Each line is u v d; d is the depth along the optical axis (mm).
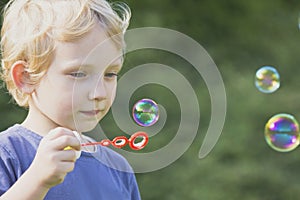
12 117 7270
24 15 2539
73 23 2428
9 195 2219
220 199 7340
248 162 7617
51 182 2215
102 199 2648
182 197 7324
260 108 8164
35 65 2465
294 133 3932
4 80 2699
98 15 2502
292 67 9047
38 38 2455
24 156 2520
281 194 7473
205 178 7418
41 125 2551
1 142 2523
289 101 8281
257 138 7906
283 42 9406
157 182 7367
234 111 8109
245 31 9531
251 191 7457
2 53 2686
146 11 9211
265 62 9109
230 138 7797
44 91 2480
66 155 2213
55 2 2523
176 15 9398
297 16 9672
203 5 9562
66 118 2465
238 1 10039
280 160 7676
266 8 9797
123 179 2809
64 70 2428
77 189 2582
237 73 8688
